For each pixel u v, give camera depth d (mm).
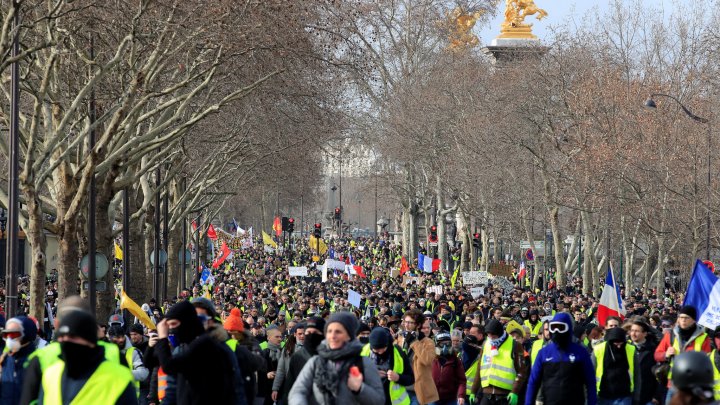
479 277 122938
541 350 32750
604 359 35156
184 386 23781
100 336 36219
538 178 155125
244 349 27391
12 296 55750
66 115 65625
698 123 125500
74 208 72312
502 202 157000
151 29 72562
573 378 32312
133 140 75562
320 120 95750
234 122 116500
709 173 116000
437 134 177750
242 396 24391
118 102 73312
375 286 129625
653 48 152125
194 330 23875
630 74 151125
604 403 35250
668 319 46469
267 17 74000
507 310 59781
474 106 171125
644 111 127062
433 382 37719
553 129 135750
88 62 68625
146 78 74812
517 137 149500
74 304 21422
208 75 84125
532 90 145500
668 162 120625
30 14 69000
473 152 156250
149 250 124312
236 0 72000
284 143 123688
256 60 81375
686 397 16062
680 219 119312
